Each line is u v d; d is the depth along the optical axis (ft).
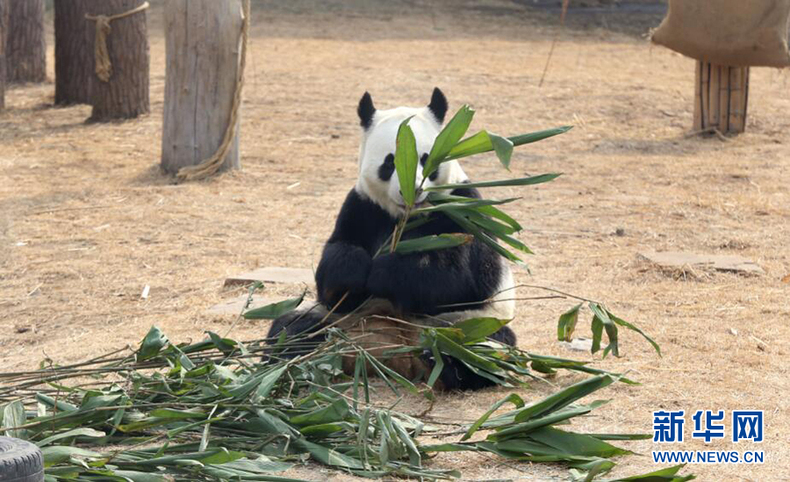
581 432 19.84
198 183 47.32
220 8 47.52
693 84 74.18
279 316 22.80
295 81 74.59
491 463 18.45
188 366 20.52
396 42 94.58
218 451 16.89
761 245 36.83
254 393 19.51
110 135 59.06
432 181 22.67
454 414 21.03
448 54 87.35
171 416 18.52
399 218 23.35
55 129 61.00
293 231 39.29
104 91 63.31
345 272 22.43
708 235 38.37
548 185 47.44
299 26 104.12
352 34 99.50
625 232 38.91
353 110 65.31
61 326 28.81
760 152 54.39
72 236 38.52
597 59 86.33
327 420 18.44
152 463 16.93
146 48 64.08
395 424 18.13
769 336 26.48
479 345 22.49
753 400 21.70
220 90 48.29
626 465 18.33
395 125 23.13
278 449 18.26
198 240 37.99
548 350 25.40
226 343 21.61
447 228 23.18
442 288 22.12
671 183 47.70
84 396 19.71
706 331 26.91
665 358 24.64
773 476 17.84
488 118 62.75
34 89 76.38
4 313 30.04
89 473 16.62
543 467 18.30
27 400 22.03
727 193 45.39
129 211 42.27
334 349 21.18
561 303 29.89
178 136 48.60
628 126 61.82
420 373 22.93
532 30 104.88
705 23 54.19
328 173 49.85
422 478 17.65
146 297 31.35
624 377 22.21
